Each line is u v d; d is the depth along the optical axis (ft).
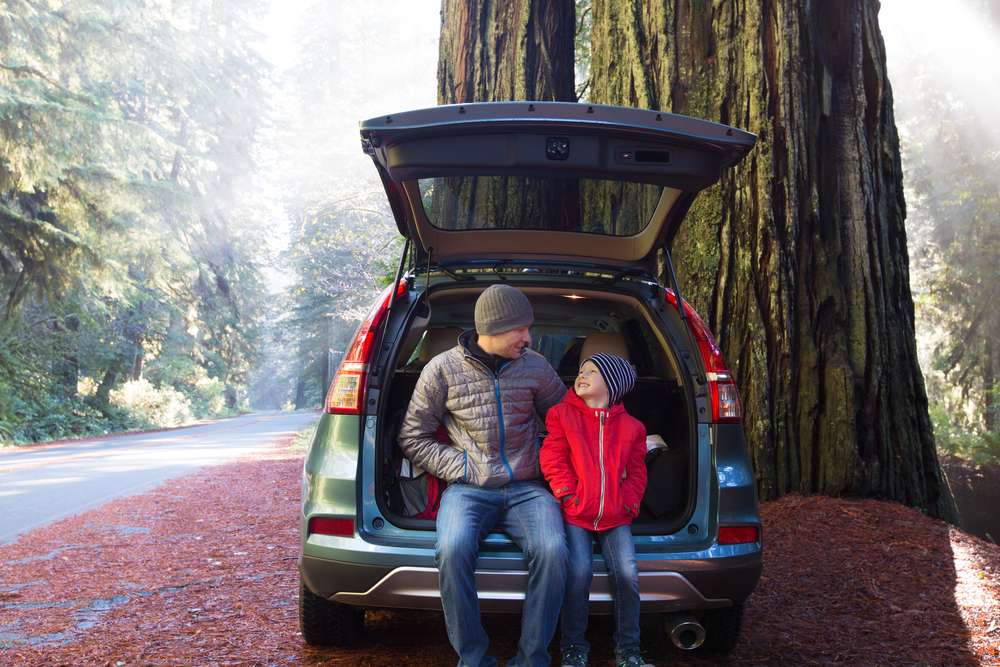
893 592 12.02
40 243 59.57
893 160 18.81
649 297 11.43
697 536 8.93
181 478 32.76
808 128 17.61
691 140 9.07
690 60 18.02
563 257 11.73
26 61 62.08
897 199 18.83
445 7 24.22
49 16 65.62
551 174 9.43
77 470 36.27
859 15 18.65
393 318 9.87
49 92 61.00
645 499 10.16
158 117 116.06
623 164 9.20
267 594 13.26
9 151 55.52
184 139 118.11
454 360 9.05
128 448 55.11
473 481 8.68
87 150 60.54
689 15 18.11
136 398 97.04
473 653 8.04
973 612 11.15
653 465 10.22
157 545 17.80
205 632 11.07
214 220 126.00
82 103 64.13
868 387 17.03
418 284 11.38
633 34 18.48
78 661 9.89
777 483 16.72
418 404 8.99
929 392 73.05
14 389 69.82
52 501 25.29
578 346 14.10
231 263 137.28
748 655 10.06
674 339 10.21
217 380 151.74
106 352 96.99
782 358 16.89
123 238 67.92
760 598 11.98
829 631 10.74
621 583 8.21
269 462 41.98
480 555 8.42
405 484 9.47
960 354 66.85
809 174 17.48
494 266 11.82
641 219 11.16
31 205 68.64
